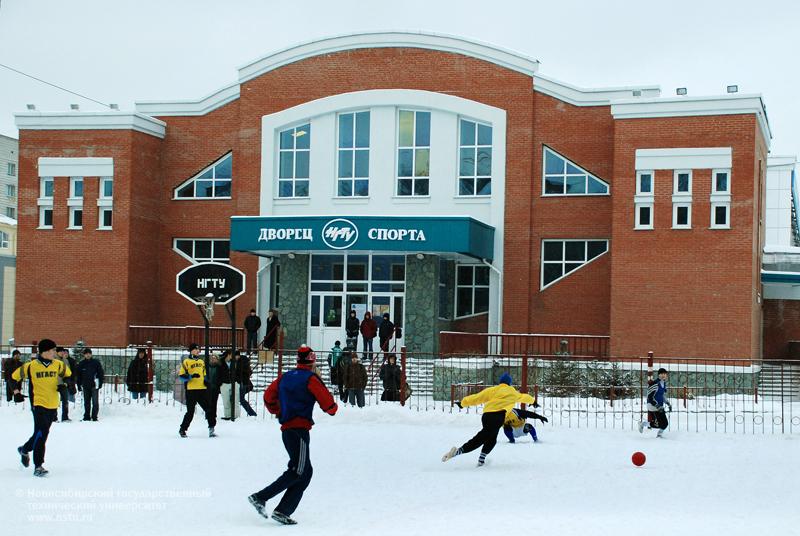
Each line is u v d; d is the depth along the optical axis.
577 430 22.72
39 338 37.00
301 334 36.09
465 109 36.25
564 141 35.69
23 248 37.38
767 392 31.78
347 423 23.56
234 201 38.25
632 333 32.31
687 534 10.80
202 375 20.36
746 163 31.78
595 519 11.78
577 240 35.50
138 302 37.28
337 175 37.16
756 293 34.41
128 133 36.94
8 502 12.76
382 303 35.91
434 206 36.41
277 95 37.78
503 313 35.66
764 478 15.45
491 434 16.53
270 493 11.52
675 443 20.38
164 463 16.38
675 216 32.34
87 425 22.80
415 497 13.40
